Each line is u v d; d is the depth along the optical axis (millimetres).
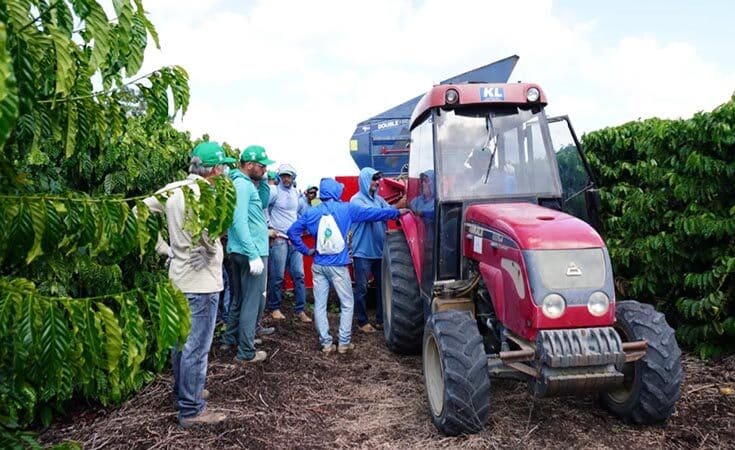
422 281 4824
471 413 3418
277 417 3963
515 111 4473
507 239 3547
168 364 4832
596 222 4449
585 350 3164
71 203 1676
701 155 4609
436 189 4254
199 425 3707
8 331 1610
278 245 6645
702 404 3902
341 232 5480
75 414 3992
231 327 5363
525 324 3344
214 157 3740
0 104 1148
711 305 4574
